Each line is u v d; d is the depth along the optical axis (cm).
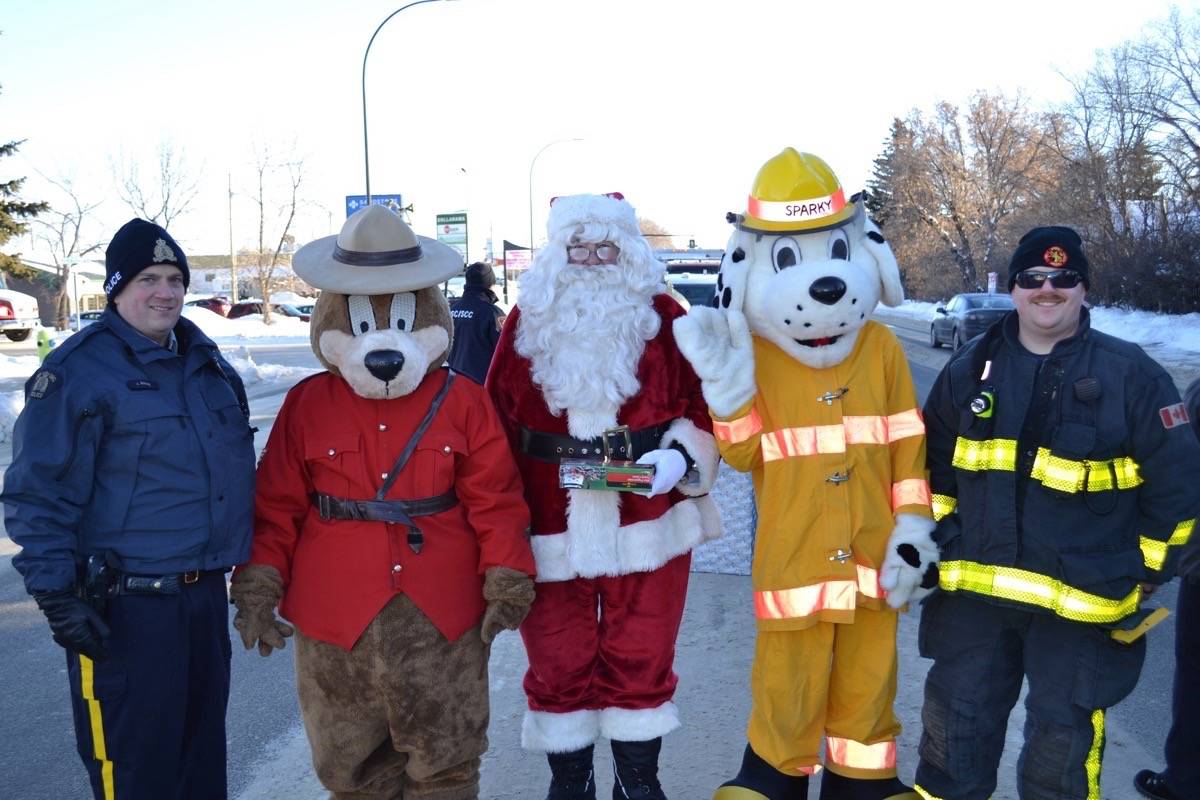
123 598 276
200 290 8288
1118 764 374
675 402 343
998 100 5181
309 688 298
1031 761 290
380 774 309
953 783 300
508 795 360
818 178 317
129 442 276
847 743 321
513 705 438
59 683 480
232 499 290
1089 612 276
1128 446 277
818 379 317
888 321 4116
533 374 338
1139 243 3016
